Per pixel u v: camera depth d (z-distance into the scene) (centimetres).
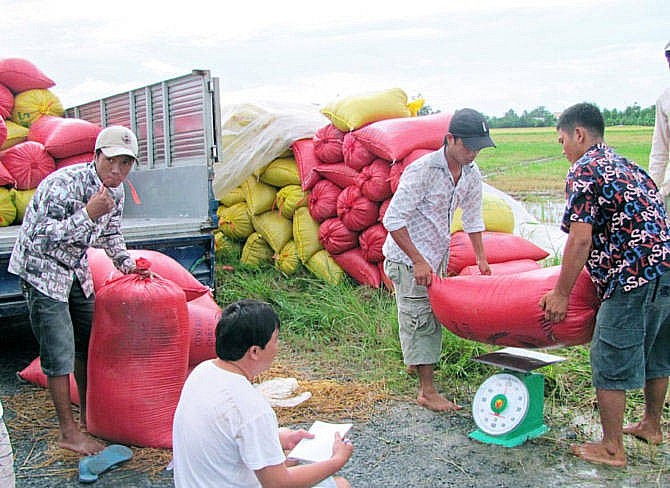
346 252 661
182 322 361
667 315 328
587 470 329
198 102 562
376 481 323
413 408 411
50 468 342
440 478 325
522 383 356
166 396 359
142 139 660
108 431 362
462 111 383
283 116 721
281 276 716
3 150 658
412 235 409
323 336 552
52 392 353
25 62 704
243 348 221
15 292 461
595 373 330
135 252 446
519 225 708
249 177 748
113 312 351
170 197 610
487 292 361
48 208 337
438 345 412
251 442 210
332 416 400
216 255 778
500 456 346
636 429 361
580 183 317
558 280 328
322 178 677
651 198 319
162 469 337
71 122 659
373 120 629
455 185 405
